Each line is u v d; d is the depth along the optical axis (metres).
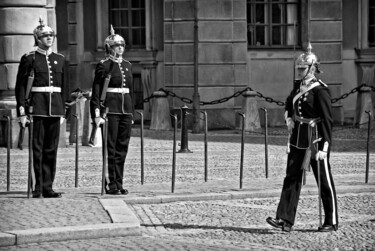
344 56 37.72
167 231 15.12
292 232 15.01
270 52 36.62
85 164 24.12
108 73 18.44
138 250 13.38
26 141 27.38
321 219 15.12
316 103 15.05
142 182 20.17
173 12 35.94
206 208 17.31
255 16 36.62
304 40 37.06
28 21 27.38
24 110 17.81
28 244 13.91
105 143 18.34
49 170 17.95
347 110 37.69
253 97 34.59
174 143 18.84
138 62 36.88
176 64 35.94
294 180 15.06
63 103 18.17
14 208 16.42
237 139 31.55
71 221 15.09
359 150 27.92
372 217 16.33
